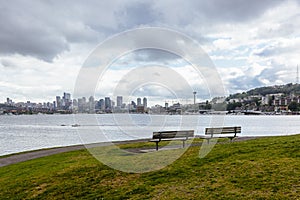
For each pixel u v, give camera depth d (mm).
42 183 7473
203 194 5871
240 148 9648
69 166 8945
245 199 5492
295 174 6512
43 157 11914
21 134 32656
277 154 8320
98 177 7512
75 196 6441
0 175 9047
